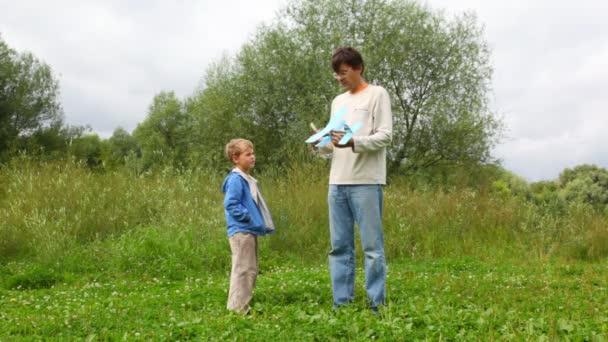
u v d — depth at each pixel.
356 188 4.55
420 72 23.19
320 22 23.09
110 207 10.05
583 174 30.98
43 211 9.27
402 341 3.60
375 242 4.57
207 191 10.86
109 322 4.29
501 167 23.84
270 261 8.29
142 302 5.28
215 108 24.00
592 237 9.70
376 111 4.57
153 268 7.57
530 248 9.81
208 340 3.66
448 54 23.00
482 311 4.36
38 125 31.80
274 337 3.72
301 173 11.16
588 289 5.73
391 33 22.66
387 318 4.03
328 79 21.41
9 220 9.30
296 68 22.34
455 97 23.31
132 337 3.79
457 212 10.74
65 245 8.23
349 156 4.59
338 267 4.79
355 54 4.70
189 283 6.74
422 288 5.77
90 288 6.50
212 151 21.59
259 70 22.89
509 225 10.73
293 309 4.76
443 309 4.39
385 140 4.44
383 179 4.60
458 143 22.75
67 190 9.95
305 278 6.37
